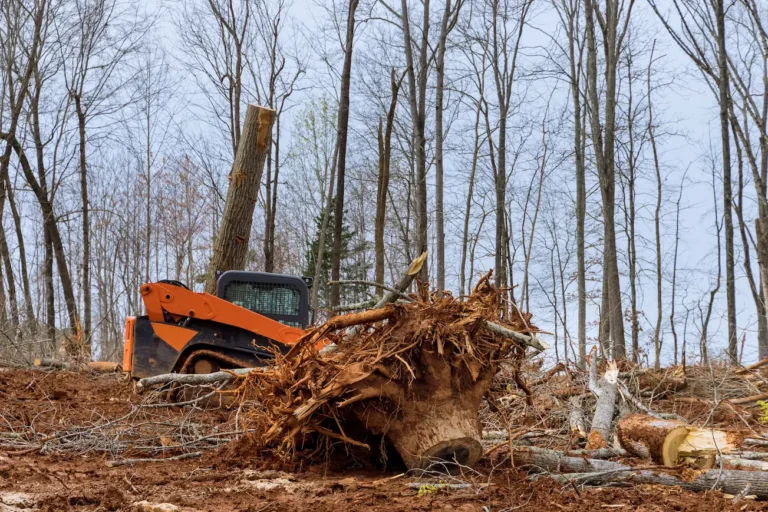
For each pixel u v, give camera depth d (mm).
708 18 17203
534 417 8883
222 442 7945
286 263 46969
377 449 6812
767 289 16000
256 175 14203
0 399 10820
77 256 43094
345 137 20688
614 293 21109
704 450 6168
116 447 7629
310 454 6914
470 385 6473
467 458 6285
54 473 6441
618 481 5922
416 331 6246
